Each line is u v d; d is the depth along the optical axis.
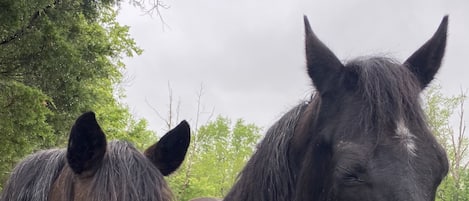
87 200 0.82
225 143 8.02
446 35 0.97
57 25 3.08
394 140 0.82
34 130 2.83
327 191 0.89
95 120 0.84
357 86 0.90
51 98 3.00
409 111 0.85
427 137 0.84
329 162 0.89
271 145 1.03
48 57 2.85
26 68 2.93
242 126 8.12
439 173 0.83
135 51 3.96
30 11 2.80
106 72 3.65
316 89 0.94
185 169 6.75
